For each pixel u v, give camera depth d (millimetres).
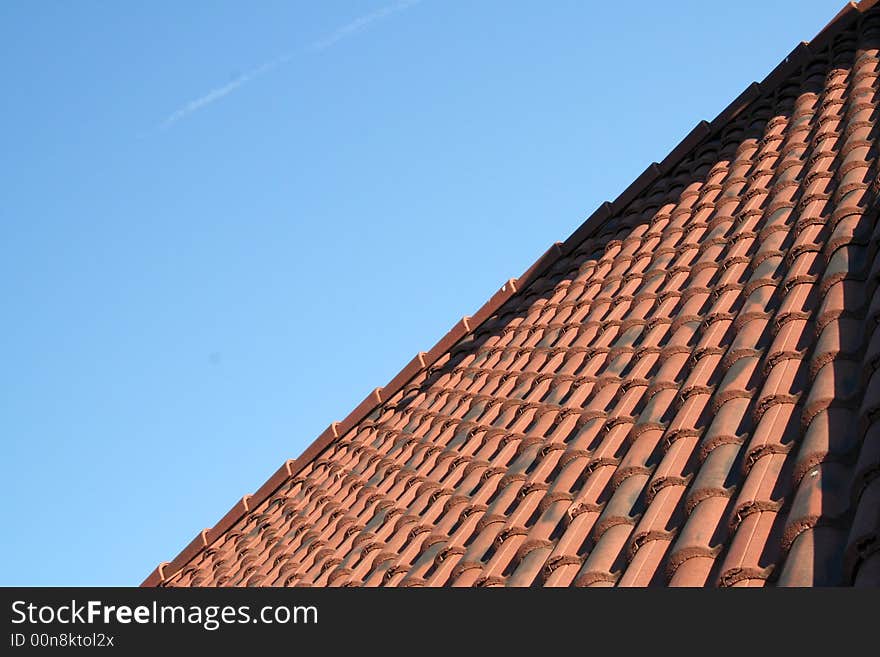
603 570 7086
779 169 11914
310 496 15461
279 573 13102
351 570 11125
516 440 10906
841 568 5438
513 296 15961
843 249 8789
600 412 9719
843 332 7617
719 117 14797
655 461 8133
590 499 8250
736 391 7965
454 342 16141
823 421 6684
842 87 12648
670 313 10750
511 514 9266
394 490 12695
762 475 6715
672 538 6977
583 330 12352
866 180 9789
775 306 9023
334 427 16594
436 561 9492
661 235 13242
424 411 14672
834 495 5996
